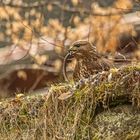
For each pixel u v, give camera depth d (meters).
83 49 9.30
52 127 8.34
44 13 18.31
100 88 8.00
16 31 16.38
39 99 8.62
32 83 17.30
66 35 16.00
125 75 7.89
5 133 8.71
